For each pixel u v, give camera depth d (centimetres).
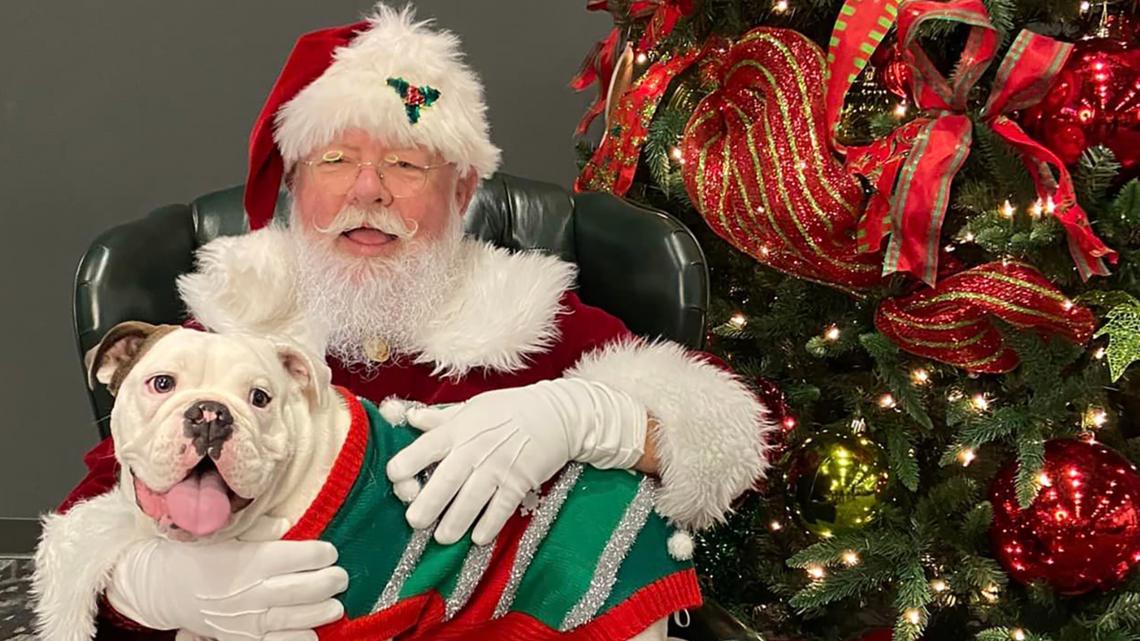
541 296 167
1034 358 178
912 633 184
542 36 286
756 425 150
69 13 274
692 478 139
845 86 176
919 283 187
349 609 121
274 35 280
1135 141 172
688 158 195
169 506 106
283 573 117
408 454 127
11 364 290
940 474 209
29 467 295
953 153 169
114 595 122
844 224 180
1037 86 168
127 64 278
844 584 191
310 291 163
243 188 195
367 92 155
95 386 124
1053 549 175
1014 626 194
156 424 106
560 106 290
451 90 165
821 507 189
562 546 133
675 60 209
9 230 284
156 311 170
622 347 158
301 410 121
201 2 277
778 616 227
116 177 284
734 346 229
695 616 150
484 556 129
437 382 164
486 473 128
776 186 182
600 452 137
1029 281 169
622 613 131
